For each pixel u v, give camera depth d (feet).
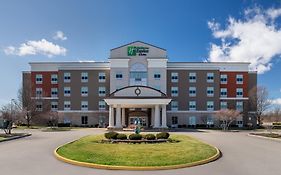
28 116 195.62
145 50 201.98
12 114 156.25
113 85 199.41
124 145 69.26
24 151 64.13
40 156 56.75
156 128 150.10
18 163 49.21
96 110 207.92
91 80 210.59
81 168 44.86
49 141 86.94
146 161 47.65
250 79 228.02
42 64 218.59
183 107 208.64
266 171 42.91
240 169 44.24
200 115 208.23
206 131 150.20
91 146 67.31
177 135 106.11
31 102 207.82
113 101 151.23
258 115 214.69
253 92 219.82
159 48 202.08
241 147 72.54
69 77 211.20
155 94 156.87
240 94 215.92
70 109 208.64
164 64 201.36
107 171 42.73
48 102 216.33
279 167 45.93
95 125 202.69
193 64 212.23
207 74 211.61
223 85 215.92
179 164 45.85
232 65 216.95
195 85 210.59
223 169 44.21
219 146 74.74
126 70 200.13
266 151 64.95
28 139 94.02
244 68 217.15
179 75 211.20
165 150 59.88
